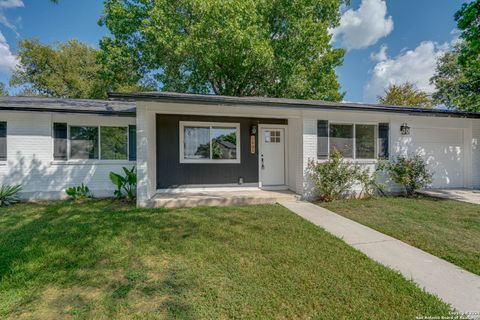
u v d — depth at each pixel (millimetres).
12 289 2592
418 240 4039
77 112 7262
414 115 7980
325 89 15875
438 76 16109
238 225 4805
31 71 23875
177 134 7992
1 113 7113
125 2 14281
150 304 2352
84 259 3287
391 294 2504
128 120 7977
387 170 8023
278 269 3014
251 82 15219
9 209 6117
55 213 5699
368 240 4051
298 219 5234
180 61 14047
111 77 15062
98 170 7801
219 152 8297
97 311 2252
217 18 11930
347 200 7215
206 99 5992
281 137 8812
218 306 2312
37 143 7352
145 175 6332
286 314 2209
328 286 2639
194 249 3623
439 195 7656
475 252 3553
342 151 7750
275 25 14727
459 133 8984
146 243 3854
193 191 8047
